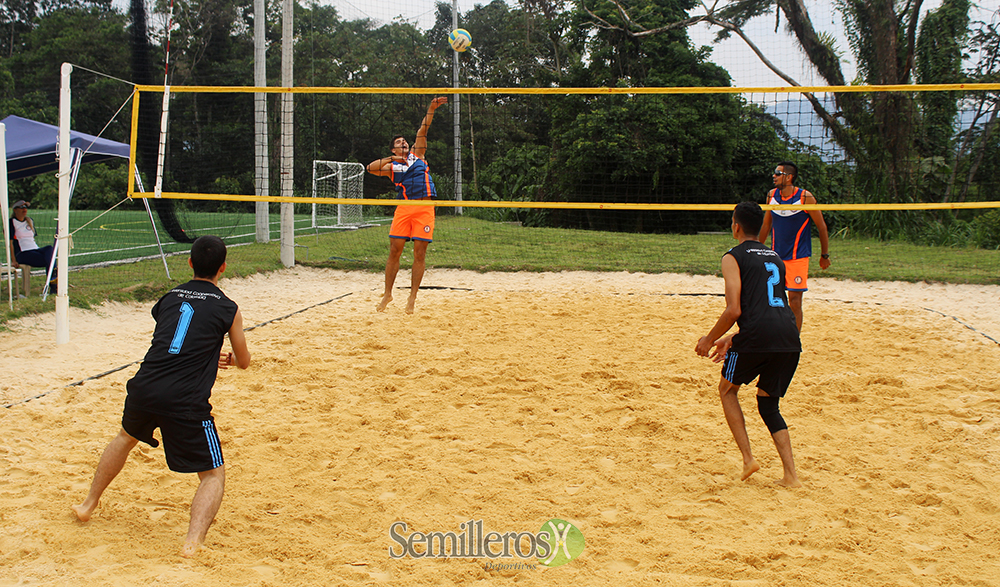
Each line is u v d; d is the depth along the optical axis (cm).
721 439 424
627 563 283
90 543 290
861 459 393
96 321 714
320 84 3209
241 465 375
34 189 2702
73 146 806
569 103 2259
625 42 2272
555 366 576
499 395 504
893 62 1819
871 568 276
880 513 329
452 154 2778
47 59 2833
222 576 267
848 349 638
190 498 339
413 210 723
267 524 312
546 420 454
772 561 285
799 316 662
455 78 2209
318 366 573
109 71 2816
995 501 339
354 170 2050
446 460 387
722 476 374
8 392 490
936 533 310
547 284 1019
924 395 505
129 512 320
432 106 734
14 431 418
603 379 546
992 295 916
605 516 327
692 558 284
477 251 1330
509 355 610
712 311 812
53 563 274
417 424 447
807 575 271
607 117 2102
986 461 389
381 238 1525
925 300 894
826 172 1903
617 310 817
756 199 2116
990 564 282
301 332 695
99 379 528
